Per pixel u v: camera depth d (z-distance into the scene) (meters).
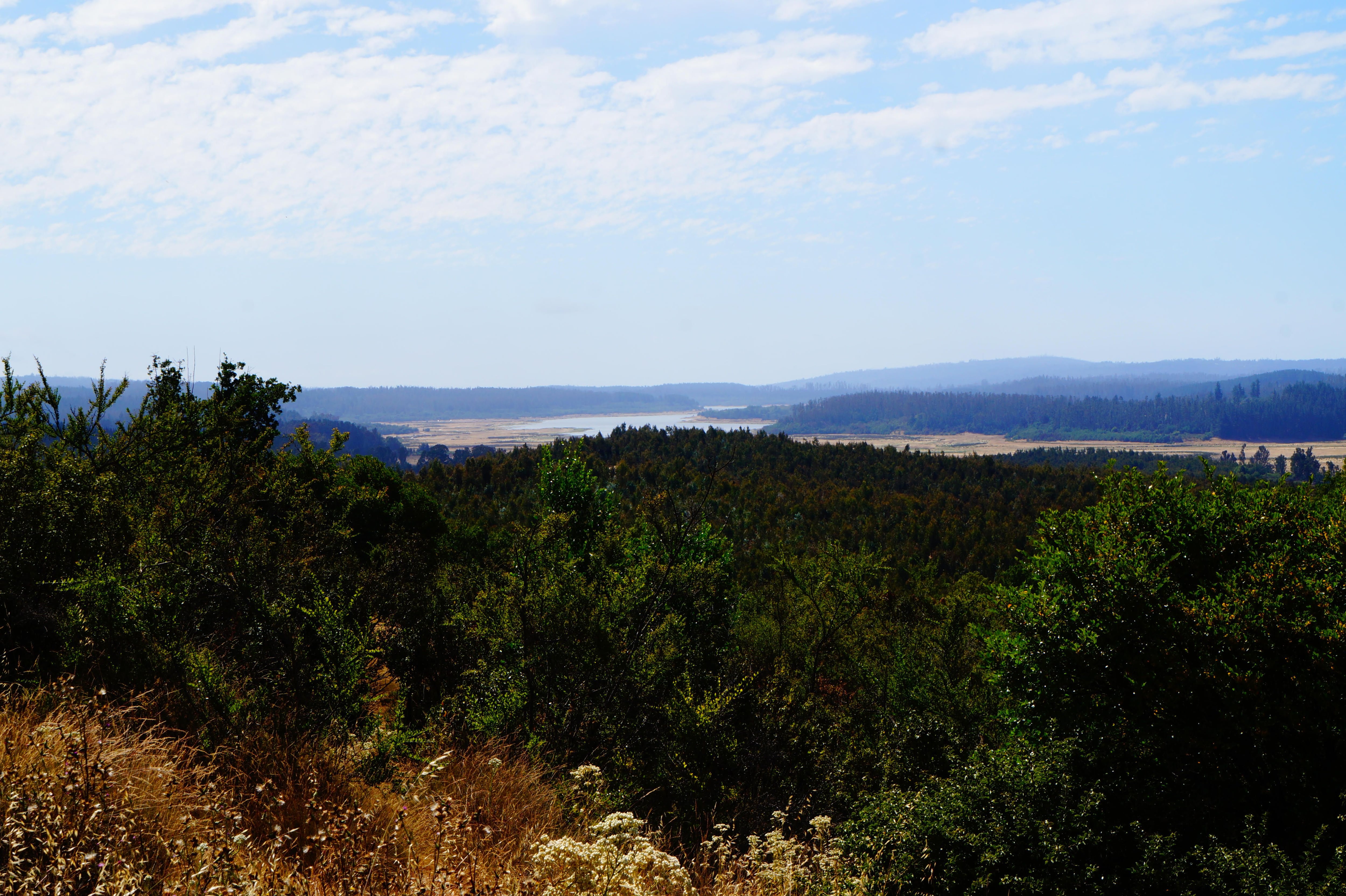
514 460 80.12
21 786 3.21
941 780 9.30
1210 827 7.82
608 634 10.27
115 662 5.69
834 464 119.88
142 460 9.16
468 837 3.67
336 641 6.53
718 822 9.15
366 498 11.94
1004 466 126.50
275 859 3.34
